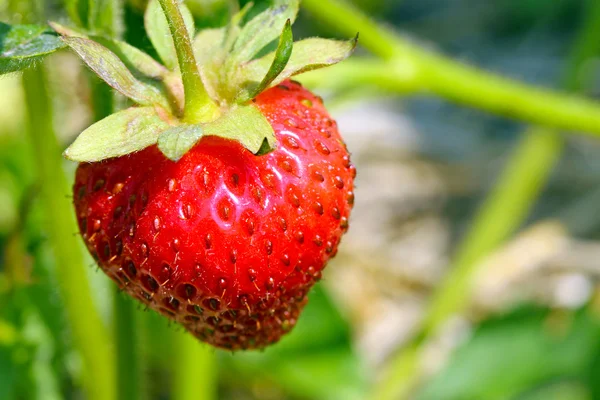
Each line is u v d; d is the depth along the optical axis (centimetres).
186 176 16
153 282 17
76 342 22
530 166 30
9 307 24
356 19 24
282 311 17
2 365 23
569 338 27
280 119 17
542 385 27
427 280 35
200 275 16
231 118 16
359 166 38
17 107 28
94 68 16
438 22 44
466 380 27
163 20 17
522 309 28
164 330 26
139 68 17
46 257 24
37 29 17
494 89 26
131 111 16
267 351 27
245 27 17
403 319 33
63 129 24
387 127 38
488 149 37
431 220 37
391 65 25
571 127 26
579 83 32
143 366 21
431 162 37
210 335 17
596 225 34
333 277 34
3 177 27
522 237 34
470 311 33
